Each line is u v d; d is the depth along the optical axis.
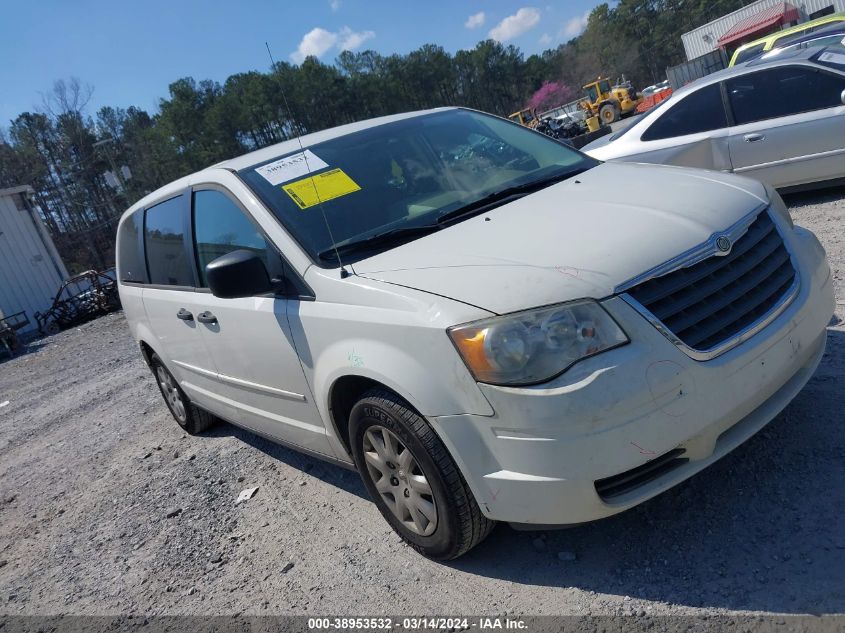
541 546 2.89
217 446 5.22
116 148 61.94
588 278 2.40
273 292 3.27
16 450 7.01
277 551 3.48
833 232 5.73
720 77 6.93
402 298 2.64
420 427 2.65
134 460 5.48
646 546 2.70
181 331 4.35
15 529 4.84
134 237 5.06
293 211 3.34
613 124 36.72
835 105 6.27
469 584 2.79
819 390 3.35
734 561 2.48
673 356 2.34
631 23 87.88
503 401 2.36
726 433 2.54
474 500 2.67
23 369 13.66
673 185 3.06
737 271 2.58
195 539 3.86
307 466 4.38
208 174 3.95
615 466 2.29
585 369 2.28
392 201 3.40
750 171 6.83
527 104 97.31
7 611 3.70
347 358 2.84
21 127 59.22
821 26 12.69
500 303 2.40
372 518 3.51
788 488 2.75
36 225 23.48
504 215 3.08
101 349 12.88
